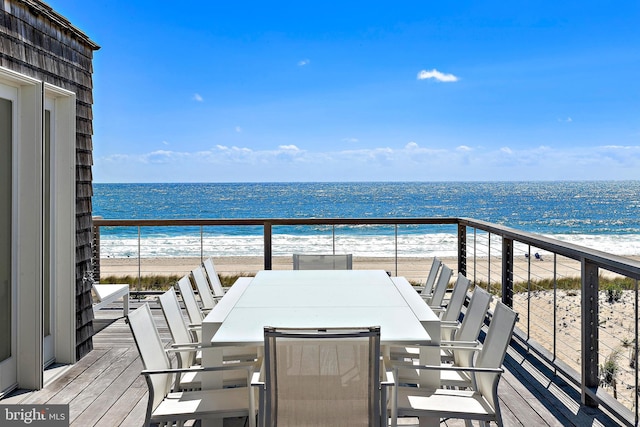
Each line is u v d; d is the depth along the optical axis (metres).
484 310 2.60
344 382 1.92
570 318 7.18
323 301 3.04
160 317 5.33
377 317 2.64
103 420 2.85
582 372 3.00
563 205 38.44
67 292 3.89
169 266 13.12
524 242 3.93
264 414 2.03
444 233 18.95
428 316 2.66
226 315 2.70
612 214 33.56
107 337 4.63
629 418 2.52
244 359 3.10
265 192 48.53
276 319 2.62
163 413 2.23
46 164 3.82
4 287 3.27
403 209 38.31
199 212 37.28
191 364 2.89
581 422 2.76
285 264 13.14
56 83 3.70
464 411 2.21
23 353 3.35
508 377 3.45
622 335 6.22
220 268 12.45
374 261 13.63
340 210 38.34
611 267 2.63
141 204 40.16
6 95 3.25
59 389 3.35
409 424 2.85
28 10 3.30
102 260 14.40
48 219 3.81
